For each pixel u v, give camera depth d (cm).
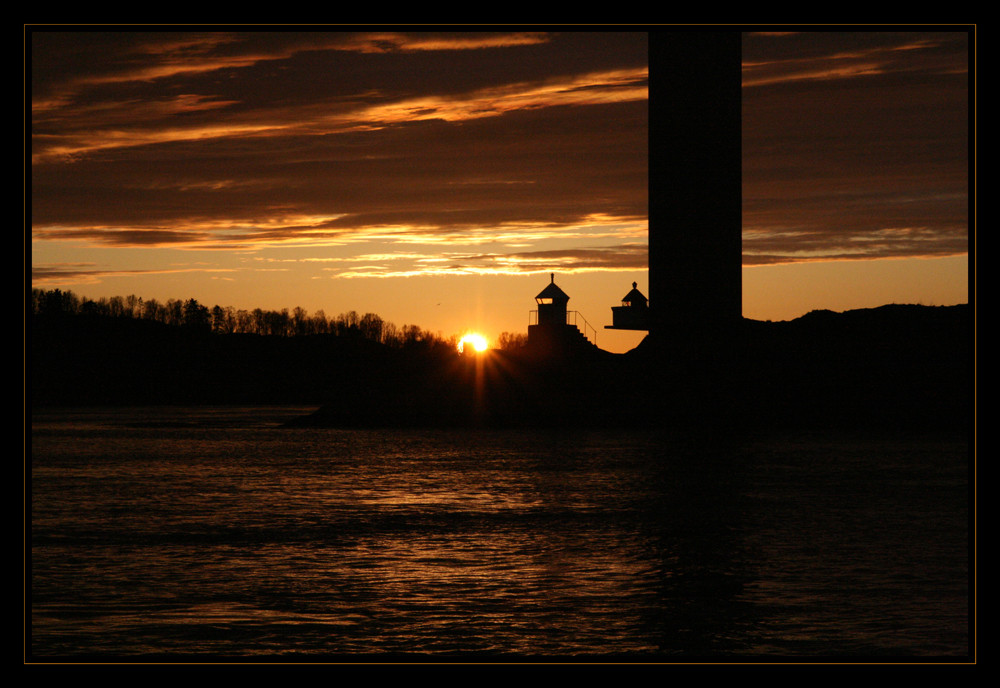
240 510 5369
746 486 6353
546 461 8206
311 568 3766
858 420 12206
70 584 3491
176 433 12681
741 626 2964
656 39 12244
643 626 2973
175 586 3466
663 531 4584
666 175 12344
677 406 12812
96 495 6075
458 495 5962
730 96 12181
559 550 4119
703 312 12631
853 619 3030
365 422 13500
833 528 4659
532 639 2856
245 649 2767
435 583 3519
